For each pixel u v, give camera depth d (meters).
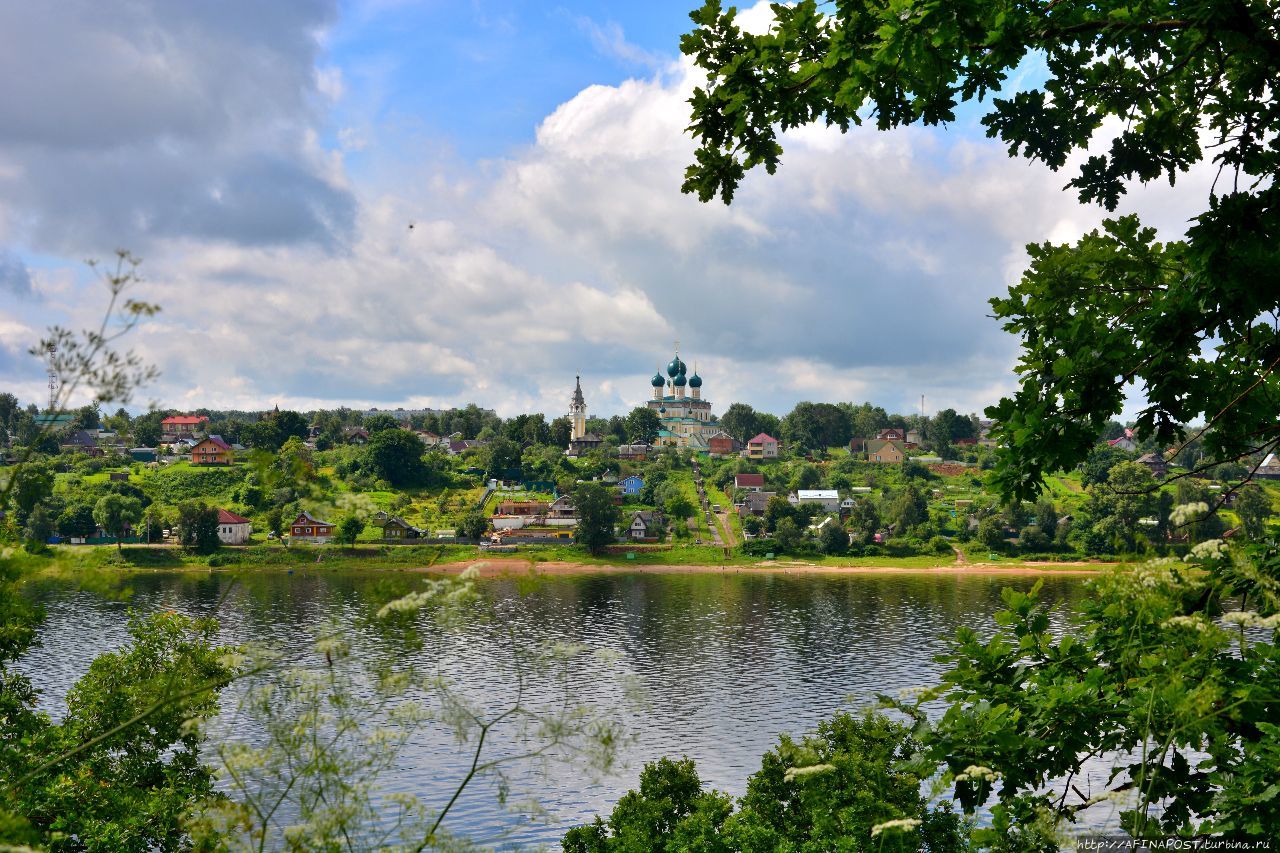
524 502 178.00
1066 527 145.50
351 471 192.00
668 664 68.00
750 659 70.31
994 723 8.68
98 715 19.41
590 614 92.56
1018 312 10.50
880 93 9.29
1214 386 9.38
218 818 7.81
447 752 43.72
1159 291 10.05
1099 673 8.55
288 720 7.84
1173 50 9.24
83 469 171.50
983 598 105.94
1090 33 8.89
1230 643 8.24
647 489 192.12
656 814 27.20
